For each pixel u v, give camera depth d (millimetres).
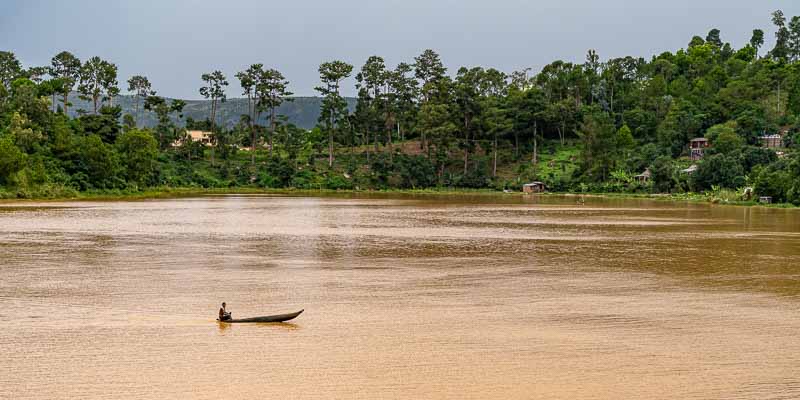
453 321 37375
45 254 59938
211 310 39688
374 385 27500
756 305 42062
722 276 52031
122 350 31766
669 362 30672
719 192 173375
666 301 42969
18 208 119250
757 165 179625
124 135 188250
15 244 66312
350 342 33250
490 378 28391
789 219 108062
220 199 160500
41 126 176375
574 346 32906
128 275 50344
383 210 123938
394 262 57562
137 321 37031
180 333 34719
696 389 27438
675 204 157875
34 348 31922
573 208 136875
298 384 27562
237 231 81000
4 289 44812
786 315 39562
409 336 34344
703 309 40875
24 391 26578
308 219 100188
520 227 90062
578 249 66812
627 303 42281
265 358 30734
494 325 36625
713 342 33875
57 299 42031
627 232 84375
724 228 91125
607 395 26734
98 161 172375
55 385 27250
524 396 26516
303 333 34781
